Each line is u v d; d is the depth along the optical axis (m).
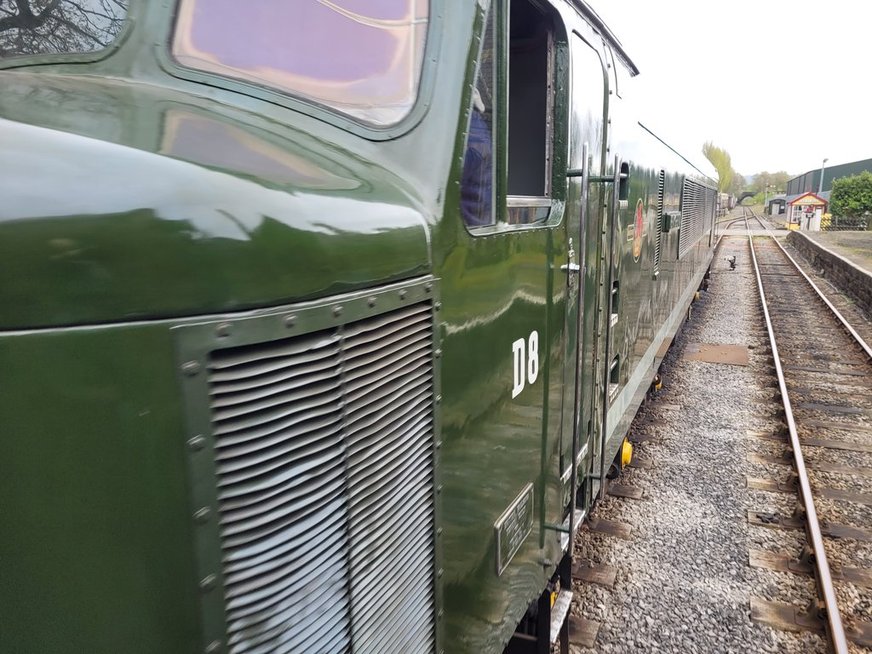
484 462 2.01
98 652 1.04
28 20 1.76
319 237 1.21
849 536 4.59
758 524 4.78
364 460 1.39
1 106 1.14
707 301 15.16
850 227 45.56
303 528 1.24
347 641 1.39
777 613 3.79
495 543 2.13
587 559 4.32
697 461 5.89
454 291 1.73
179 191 1.04
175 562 1.08
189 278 1.04
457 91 1.76
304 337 1.21
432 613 1.75
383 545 1.49
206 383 1.07
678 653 3.50
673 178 6.88
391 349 1.46
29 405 0.95
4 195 0.93
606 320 3.62
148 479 1.03
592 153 3.14
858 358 9.39
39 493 0.97
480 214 1.92
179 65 1.67
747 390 8.01
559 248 2.60
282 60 1.73
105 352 0.98
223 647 1.15
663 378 8.56
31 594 0.98
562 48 2.58
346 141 1.61
